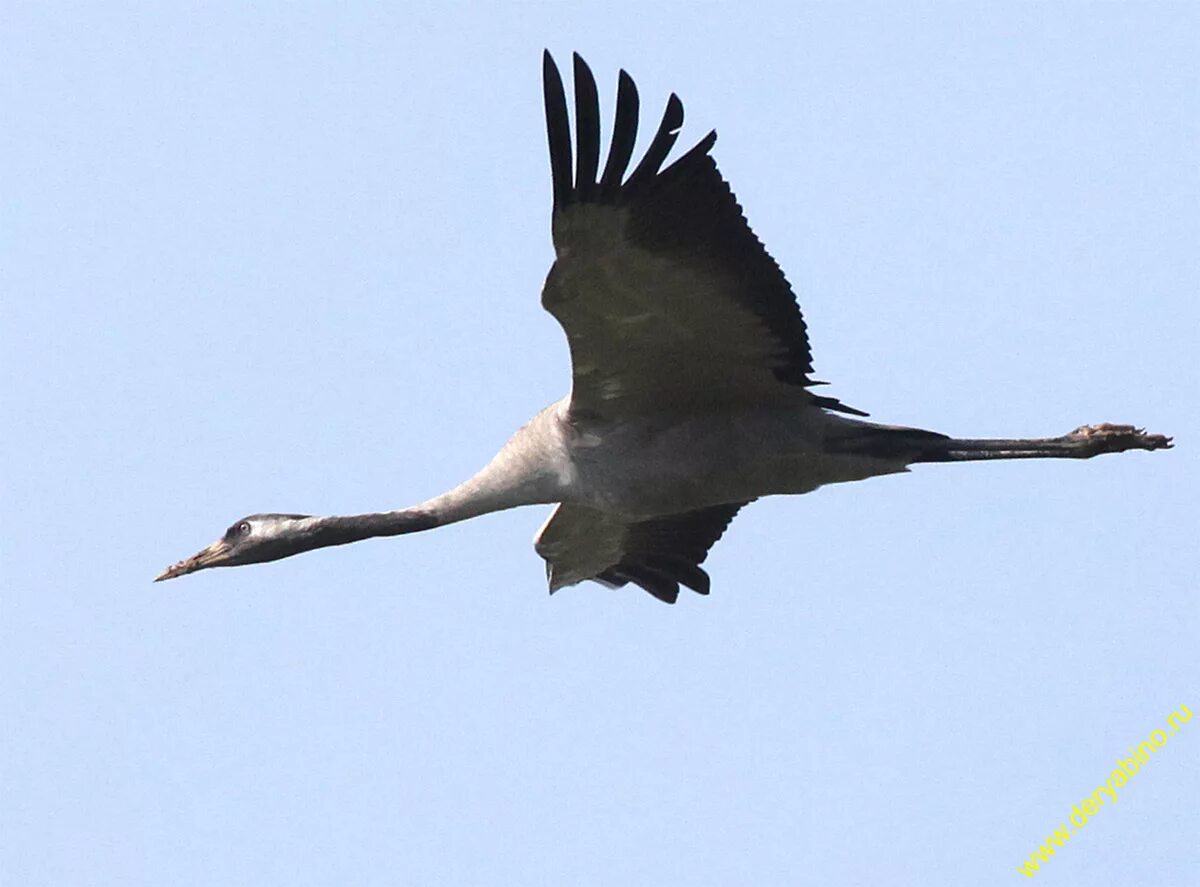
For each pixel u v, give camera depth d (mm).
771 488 16172
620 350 15500
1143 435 15891
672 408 16078
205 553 17672
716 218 14602
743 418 16016
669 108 14180
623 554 19078
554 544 18594
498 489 16719
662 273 14797
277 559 17578
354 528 17359
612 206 14336
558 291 14844
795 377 15711
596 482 16312
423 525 17109
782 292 15117
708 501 16312
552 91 14023
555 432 16391
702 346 15492
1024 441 15883
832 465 15992
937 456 15945
